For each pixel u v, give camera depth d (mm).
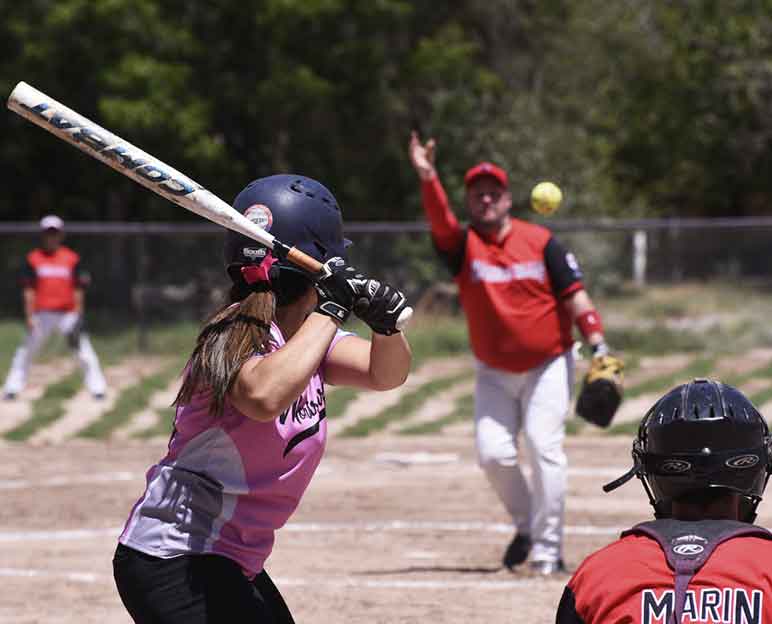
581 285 27922
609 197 94625
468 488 40438
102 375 65562
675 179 116750
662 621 9945
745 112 102500
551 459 27922
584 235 78188
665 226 66875
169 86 84500
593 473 42062
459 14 103562
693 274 75250
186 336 73812
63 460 47000
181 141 85312
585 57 107438
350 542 32812
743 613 9875
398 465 45000
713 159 107625
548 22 106625
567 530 33750
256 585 13672
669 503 10922
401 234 73750
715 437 10539
